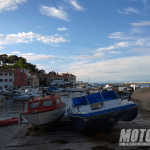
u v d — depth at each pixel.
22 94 45.38
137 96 16.97
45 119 10.39
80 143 7.77
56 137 8.96
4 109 27.72
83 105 10.58
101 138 8.14
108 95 10.68
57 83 86.50
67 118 13.46
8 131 10.67
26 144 7.98
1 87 65.44
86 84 72.19
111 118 8.29
